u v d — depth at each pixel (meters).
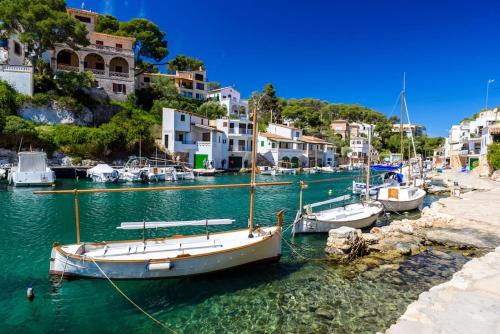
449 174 61.12
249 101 101.75
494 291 8.23
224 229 20.91
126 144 52.69
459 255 15.67
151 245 13.70
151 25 76.62
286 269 13.95
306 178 58.16
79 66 61.81
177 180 47.09
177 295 11.62
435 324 6.63
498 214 22.70
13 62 52.19
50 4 53.50
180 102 75.19
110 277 11.92
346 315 10.30
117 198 31.17
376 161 93.94
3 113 43.28
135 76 74.12
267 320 10.09
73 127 49.16
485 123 72.94
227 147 67.06
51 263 12.38
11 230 19.31
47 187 35.50
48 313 10.40
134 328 9.74
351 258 15.03
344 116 142.50
